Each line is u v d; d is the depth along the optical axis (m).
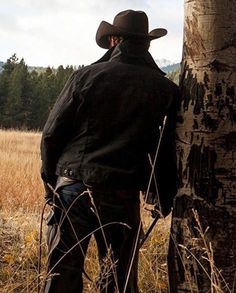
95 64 4.33
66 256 4.25
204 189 4.20
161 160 4.43
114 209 4.25
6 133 46.31
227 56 4.12
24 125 110.06
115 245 4.42
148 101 4.25
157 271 5.65
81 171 4.19
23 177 14.66
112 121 4.20
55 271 4.25
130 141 4.21
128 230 4.38
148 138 4.30
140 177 4.34
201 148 4.21
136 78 4.26
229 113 4.14
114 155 4.18
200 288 4.21
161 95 4.31
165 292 5.63
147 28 4.50
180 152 4.34
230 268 4.15
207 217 4.19
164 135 4.38
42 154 4.36
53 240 4.30
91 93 4.18
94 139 4.21
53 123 4.21
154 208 4.57
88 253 6.45
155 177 4.44
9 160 18.95
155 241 6.61
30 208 11.06
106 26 4.39
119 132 4.21
